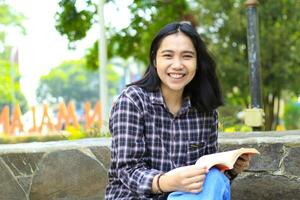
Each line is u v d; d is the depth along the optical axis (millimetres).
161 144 2271
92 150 3477
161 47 2283
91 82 48250
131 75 32344
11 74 28016
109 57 12445
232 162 2064
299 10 11570
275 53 11586
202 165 2053
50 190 3500
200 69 2344
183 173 2008
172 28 2289
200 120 2352
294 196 3289
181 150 2307
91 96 48375
